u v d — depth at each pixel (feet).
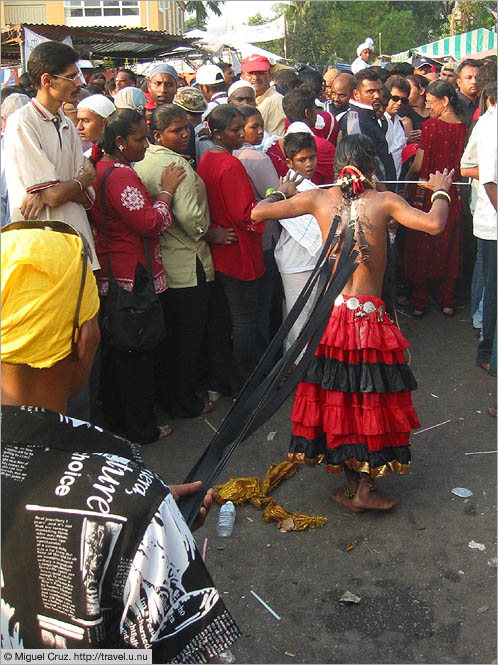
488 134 13.03
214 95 21.49
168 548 3.75
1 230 4.11
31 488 3.68
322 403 10.45
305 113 16.57
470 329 18.76
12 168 10.81
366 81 17.81
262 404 5.50
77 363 4.09
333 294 6.40
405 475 12.06
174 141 13.43
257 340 15.69
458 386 15.47
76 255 4.00
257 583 9.54
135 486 3.75
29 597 3.66
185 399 14.39
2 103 13.26
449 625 8.66
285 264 14.56
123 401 13.14
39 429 3.79
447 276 19.24
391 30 93.35
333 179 16.08
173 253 13.46
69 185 10.91
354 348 9.99
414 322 19.45
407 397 10.39
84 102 13.01
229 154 13.84
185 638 3.87
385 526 10.68
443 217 9.89
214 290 14.67
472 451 12.80
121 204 11.76
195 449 13.26
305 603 9.13
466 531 10.50
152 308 11.89
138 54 47.06
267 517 10.87
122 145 12.02
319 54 94.79
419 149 18.75
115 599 3.69
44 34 33.94
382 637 8.51
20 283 3.78
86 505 3.65
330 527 10.72
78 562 3.60
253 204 13.65
